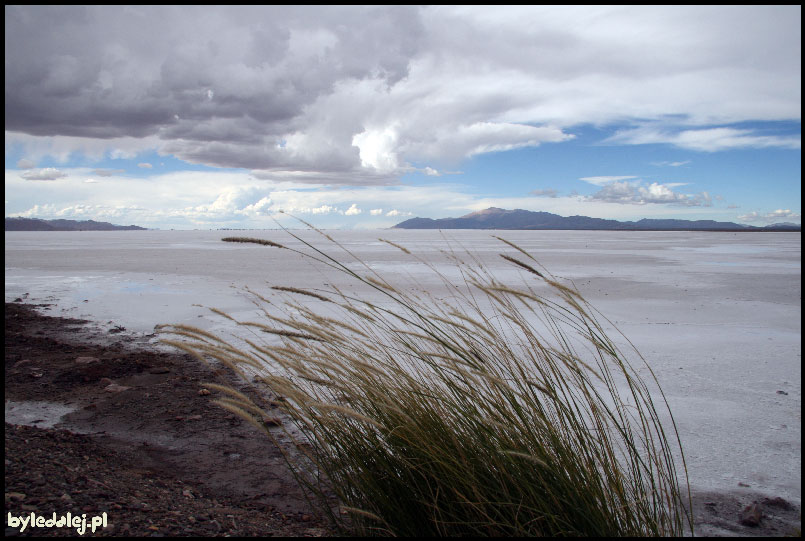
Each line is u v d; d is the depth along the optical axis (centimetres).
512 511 216
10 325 914
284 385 234
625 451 378
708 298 1310
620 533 219
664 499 308
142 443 404
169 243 6450
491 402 234
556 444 225
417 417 233
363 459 241
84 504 247
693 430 441
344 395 244
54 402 510
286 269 2197
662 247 5225
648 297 1325
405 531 225
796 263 2659
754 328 923
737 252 4012
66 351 736
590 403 243
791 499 322
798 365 666
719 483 343
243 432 430
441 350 259
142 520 239
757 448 403
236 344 723
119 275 1922
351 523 244
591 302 1230
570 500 216
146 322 971
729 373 628
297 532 248
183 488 311
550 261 2820
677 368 651
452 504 223
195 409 490
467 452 228
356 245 5850
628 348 759
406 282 1612
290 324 237
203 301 1216
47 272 2058
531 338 252
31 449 330
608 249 4697
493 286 240
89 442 393
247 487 326
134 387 562
